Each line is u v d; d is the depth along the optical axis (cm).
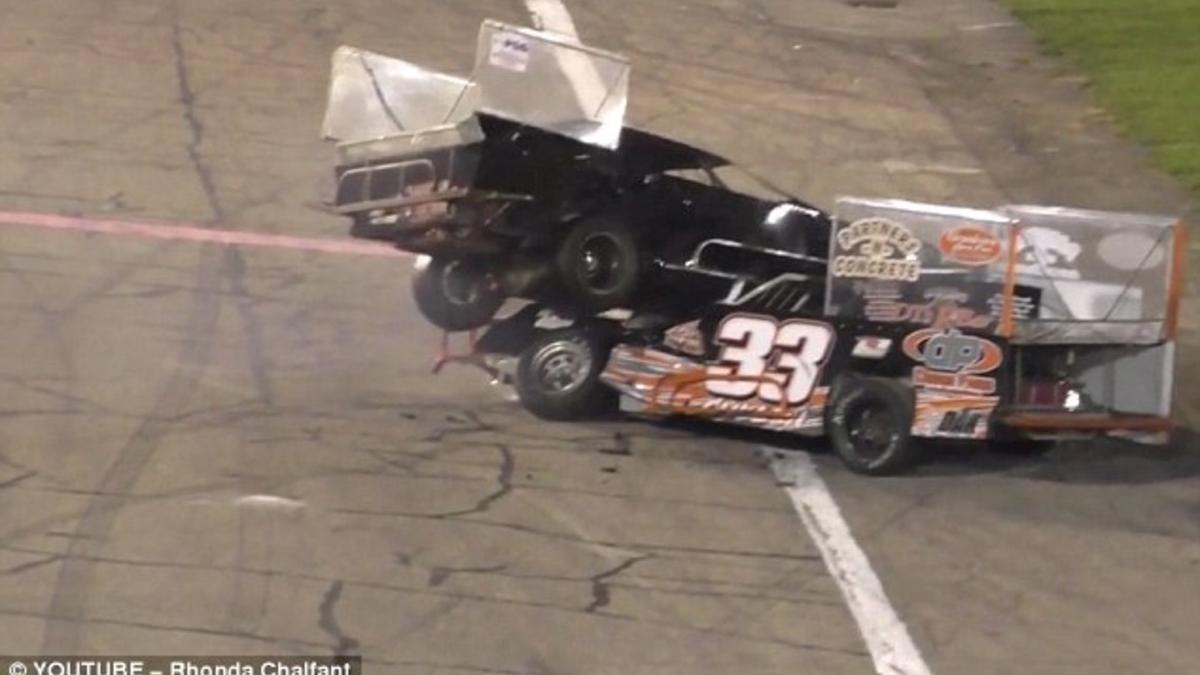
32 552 2448
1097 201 4509
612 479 2845
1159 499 2948
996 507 2858
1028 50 5741
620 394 3041
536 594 2441
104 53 4931
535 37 2950
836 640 2377
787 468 2944
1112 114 5172
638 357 3022
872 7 6125
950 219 2869
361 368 3275
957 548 2694
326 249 3862
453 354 3303
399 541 2567
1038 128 5031
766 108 4997
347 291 3653
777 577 2548
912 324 2895
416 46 5216
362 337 3428
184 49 5028
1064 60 5650
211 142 4397
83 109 4522
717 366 2983
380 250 3884
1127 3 6244
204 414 3005
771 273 3038
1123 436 2977
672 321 3023
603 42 5422
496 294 3123
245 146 4397
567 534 2633
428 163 2958
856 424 2925
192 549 2495
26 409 2964
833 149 4734
